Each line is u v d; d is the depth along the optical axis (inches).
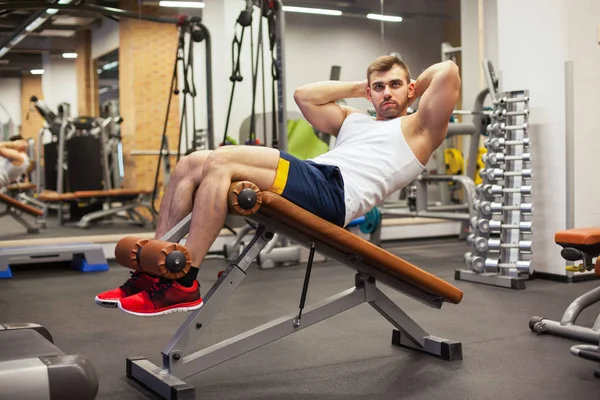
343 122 94.3
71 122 243.1
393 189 87.5
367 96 94.0
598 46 158.6
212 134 209.0
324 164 83.5
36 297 146.3
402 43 246.4
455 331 109.6
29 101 233.5
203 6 235.1
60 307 134.6
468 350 97.7
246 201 73.9
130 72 245.9
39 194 264.7
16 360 55.9
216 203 75.4
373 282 90.9
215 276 172.6
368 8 242.7
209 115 208.5
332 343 102.8
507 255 154.4
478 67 261.7
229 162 76.4
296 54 236.8
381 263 83.2
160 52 248.2
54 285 162.6
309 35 237.8
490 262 152.5
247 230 200.4
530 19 161.6
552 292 143.9
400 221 242.1
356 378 84.9
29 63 230.7
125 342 105.2
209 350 79.2
